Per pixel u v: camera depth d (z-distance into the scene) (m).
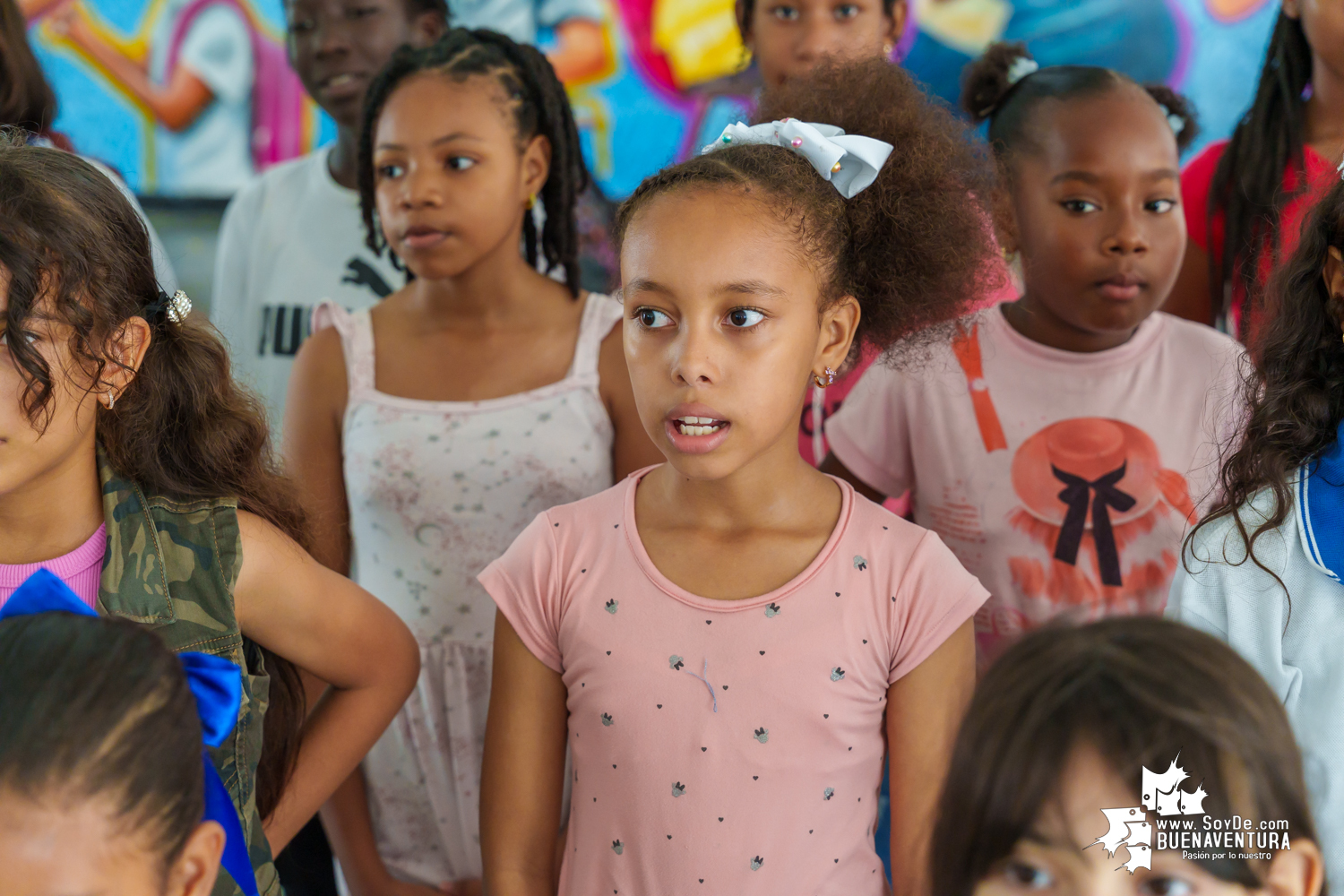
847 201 1.21
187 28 2.99
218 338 1.22
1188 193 2.08
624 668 1.12
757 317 1.06
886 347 1.34
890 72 1.37
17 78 1.98
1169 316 1.79
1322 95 1.90
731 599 1.13
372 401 1.69
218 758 1.07
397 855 1.71
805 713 1.09
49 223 0.96
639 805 1.10
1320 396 1.13
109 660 0.75
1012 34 2.75
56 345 0.96
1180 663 0.62
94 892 0.71
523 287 1.74
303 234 2.39
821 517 1.18
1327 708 1.07
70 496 1.07
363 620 1.27
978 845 0.64
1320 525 1.09
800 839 1.09
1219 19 2.67
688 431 1.06
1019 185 1.70
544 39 2.93
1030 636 0.68
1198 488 1.63
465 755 1.66
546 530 1.22
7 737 0.70
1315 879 0.64
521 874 1.18
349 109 2.35
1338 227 1.12
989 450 1.71
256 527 1.18
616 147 2.94
